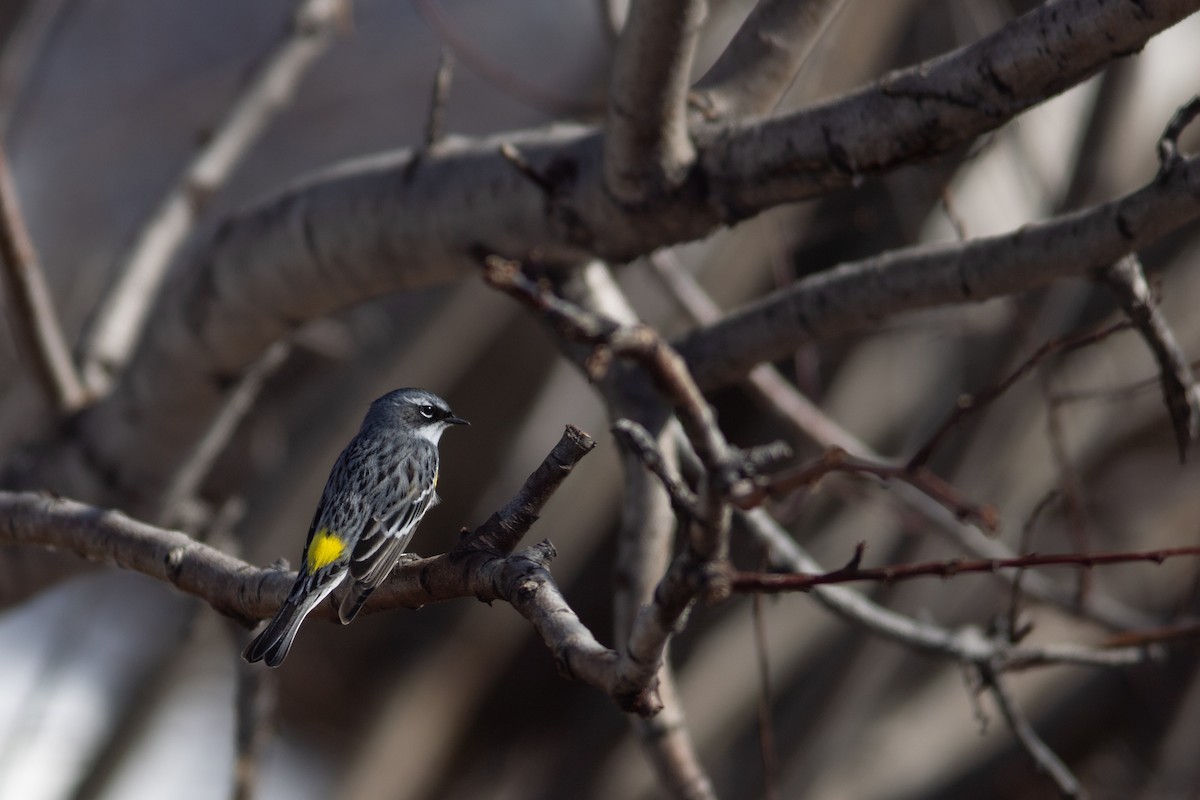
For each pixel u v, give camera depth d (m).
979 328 13.54
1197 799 14.36
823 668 16.89
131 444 10.67
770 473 17.39
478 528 5.52
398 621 19.55
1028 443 16.70
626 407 8.34
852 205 16.62
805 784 16.62
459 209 8.58
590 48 21.92
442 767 18.83
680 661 18.17
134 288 11.60
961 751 17.12
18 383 17.66
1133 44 6.03
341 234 9.20
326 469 17.80
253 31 23.03
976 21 12.98
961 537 10.94
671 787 7.77
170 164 21.62
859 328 8.20
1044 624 17.11
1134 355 17.09
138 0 22.41
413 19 22.64
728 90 7.53
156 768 17.02
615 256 8.10
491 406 18.77
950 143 6.70
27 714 15.28
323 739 19.64
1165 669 15.93
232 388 10.45
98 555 6.82
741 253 18.14
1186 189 6.56
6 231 9.47
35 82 14.16
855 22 16.03
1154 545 17.34
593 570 19.05
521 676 19.55
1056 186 15.01
